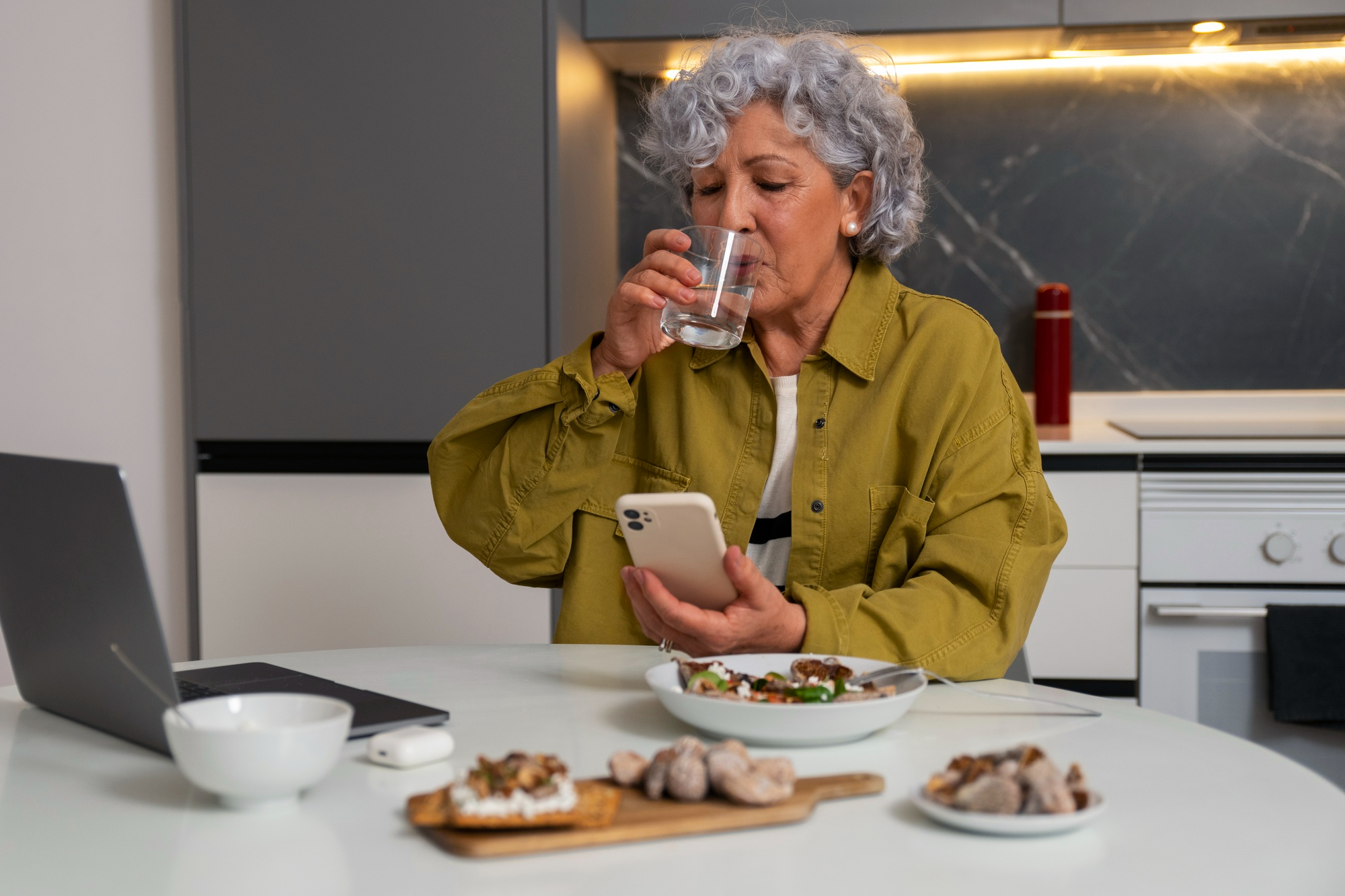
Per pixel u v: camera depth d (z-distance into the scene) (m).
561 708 0.89
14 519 0.82
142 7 2.20
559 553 1.30
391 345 2.12
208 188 2.13
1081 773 0.67
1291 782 0.73
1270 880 0.57
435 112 2.09
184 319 2.15
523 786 0.61
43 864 0.60
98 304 2.23
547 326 2.09
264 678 0.97
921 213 1.34
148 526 2.24
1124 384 2.56
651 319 1.19
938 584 1.08
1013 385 1.25
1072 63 2.52
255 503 2.17
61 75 2.21
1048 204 2.55
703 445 1.31
